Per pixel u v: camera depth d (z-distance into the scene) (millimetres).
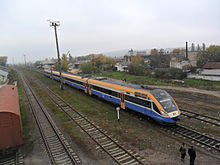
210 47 88062
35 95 28828
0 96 14562
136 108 16531
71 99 25484
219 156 9828
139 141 12008
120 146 11188
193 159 8844
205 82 37562
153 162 9578
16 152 11305
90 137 12953
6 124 10555
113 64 87500
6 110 10609
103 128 14477
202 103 20922
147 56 107625
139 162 9523
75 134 13609
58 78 45438
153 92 14844
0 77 49875
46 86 39000
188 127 13984
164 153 10430
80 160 10109
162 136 12625
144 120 15977
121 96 18797
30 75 70000
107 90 21703
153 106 14266
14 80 51938
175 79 44375
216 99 22547
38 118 17672
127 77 52844
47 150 11484
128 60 104000
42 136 13469
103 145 11664
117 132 13609
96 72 70625
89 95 28125
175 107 13945
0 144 10570
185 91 28922
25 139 13250
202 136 12281
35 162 10234
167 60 75250
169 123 13766
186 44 73438
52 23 31109
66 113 18797
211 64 47156
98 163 9750
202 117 16078
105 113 18438
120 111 18953
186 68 55781
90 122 15602
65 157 10555
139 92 15961
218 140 11328
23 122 16750
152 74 51594
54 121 16656
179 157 9984
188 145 11219
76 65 97500
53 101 24438
